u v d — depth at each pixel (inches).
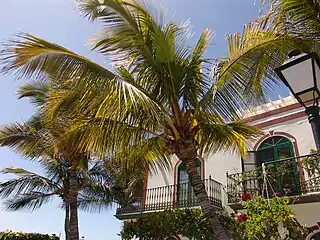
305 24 199.3
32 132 455.8
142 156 301.1
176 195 514.3
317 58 156.1
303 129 444.8
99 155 277.6
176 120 261.0
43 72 233.6
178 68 267.1
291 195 390.6
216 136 275.9
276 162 413.4
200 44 279.7
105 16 252.8
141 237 426.6
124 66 269.4
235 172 475.5
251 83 251.4
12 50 220.2
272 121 474.9
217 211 429.1
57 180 569.3
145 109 230.7
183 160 254.4
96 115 244.8
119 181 605.3
